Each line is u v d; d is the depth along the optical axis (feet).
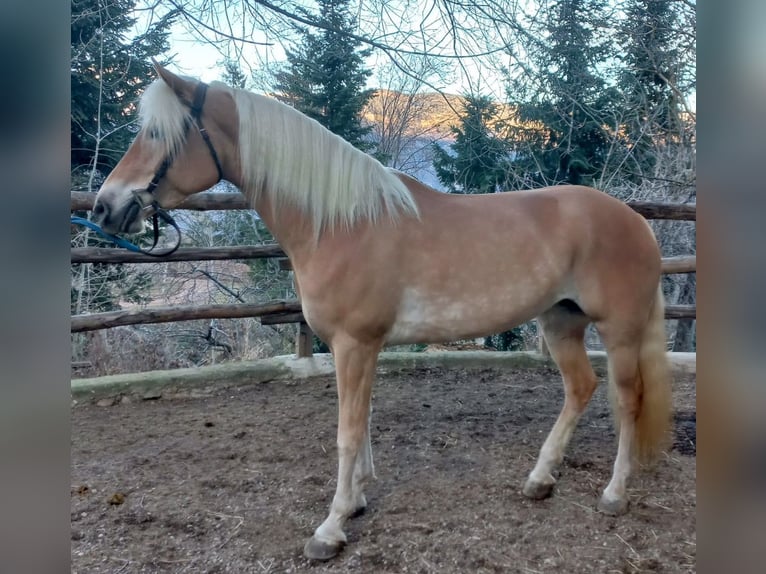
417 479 7.34
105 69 16.87
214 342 20.83
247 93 5.94
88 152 18.74
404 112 26.08
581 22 13.62
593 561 5.47
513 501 6.70
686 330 19.94
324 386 11.89
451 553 5.61
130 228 5.74
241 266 23.16
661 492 6.88
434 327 5.96
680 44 18.06
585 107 15.01
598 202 6.35
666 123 20.11
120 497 6.87
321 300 5.66
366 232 5.66
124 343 19.69
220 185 20.49
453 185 26.89
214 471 7.75
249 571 5.46
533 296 6.05
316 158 5.72
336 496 5.77
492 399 11.02
